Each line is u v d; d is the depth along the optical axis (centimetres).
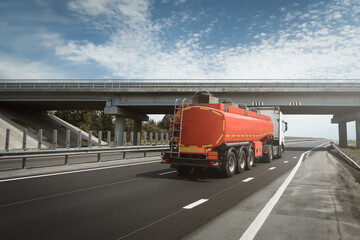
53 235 424
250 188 843
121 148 1714
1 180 937
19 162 1484
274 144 1986
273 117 1970
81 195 717
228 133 1079
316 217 534
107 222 492
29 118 4128
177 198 694
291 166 1507
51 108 4694
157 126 6462
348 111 4288
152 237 420
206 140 1064
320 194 755
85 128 5181
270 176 1114
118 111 3675
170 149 1120
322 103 3450
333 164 1648
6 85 3619
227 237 422
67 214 541
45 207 593
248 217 530
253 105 3497
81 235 425
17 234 427
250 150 1331
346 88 3309
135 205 617
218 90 3406
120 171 1227
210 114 1072
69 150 1346
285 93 3450
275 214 554
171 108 3903
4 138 2772
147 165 1489
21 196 696
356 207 616
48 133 3866
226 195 736
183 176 1095
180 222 496
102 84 3547
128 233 436
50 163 1456
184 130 1100
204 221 503
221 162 1052
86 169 1288
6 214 537
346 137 4909
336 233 444
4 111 3841
